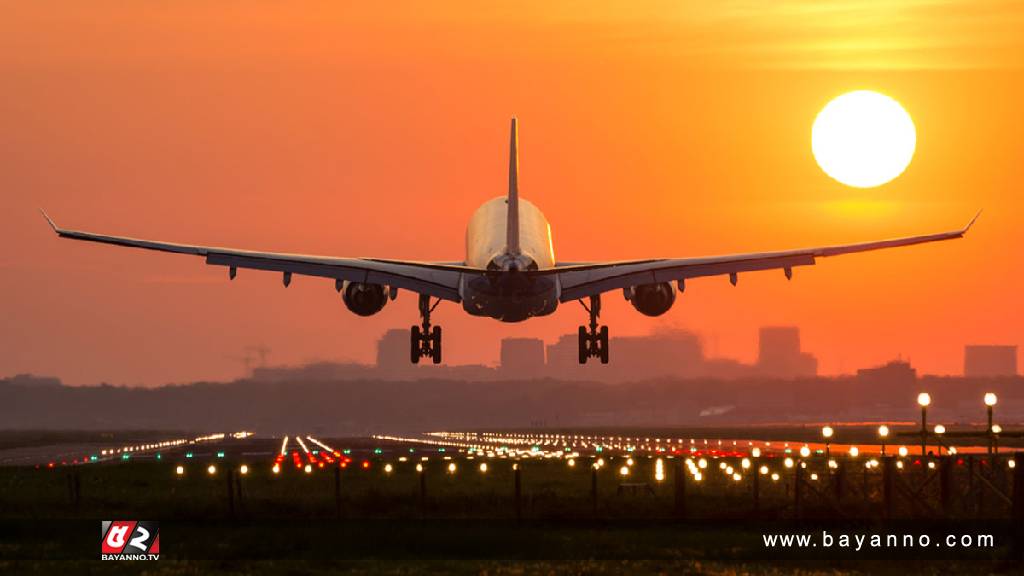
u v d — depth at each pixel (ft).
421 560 410.93
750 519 485.97
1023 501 389.19
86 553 427.74
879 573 385.09
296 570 393.09
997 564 389.60
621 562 402.11
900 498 493.77
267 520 501.97
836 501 500.74
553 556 414.82
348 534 455.63
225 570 395.14
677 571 387.34
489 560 409.90
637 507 514.27
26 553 428.56
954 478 508.12
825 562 402.52
